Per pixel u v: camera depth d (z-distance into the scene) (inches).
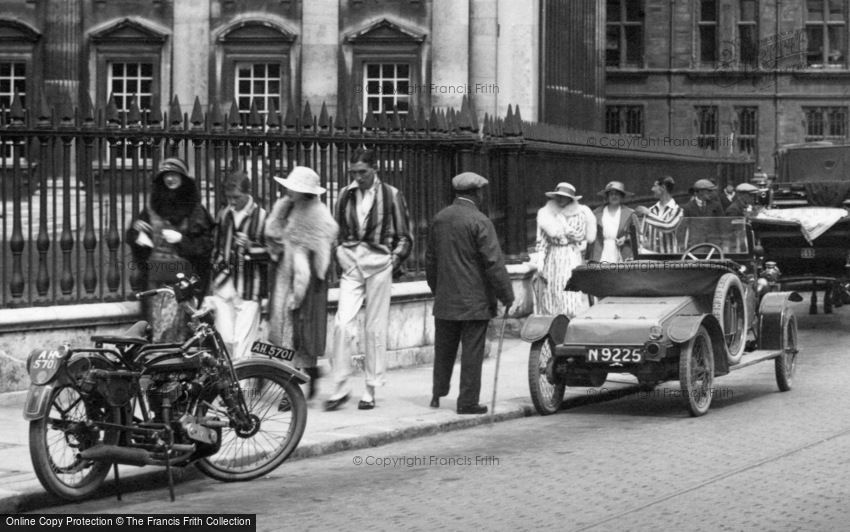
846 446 431.5
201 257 488.4
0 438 424.8
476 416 493.4
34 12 1288.1
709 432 466.0
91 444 359.6
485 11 1286.9
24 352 487.8
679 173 1376.7
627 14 2379.4
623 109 2381.9
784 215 880.9
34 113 496.7
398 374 613.3
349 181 602.2
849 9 2407.7
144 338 378.3
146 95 1304.1
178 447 363.3
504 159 749.3
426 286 646.5
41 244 498.0
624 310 520.7
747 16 2400.3
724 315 526.9
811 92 2370.8
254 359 394.6
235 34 1298.0
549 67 1363.2
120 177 517.3
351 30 1300.4
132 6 1293.1
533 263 769.6
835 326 847.7
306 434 442.6
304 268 493.7
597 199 1013.8
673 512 334.6
